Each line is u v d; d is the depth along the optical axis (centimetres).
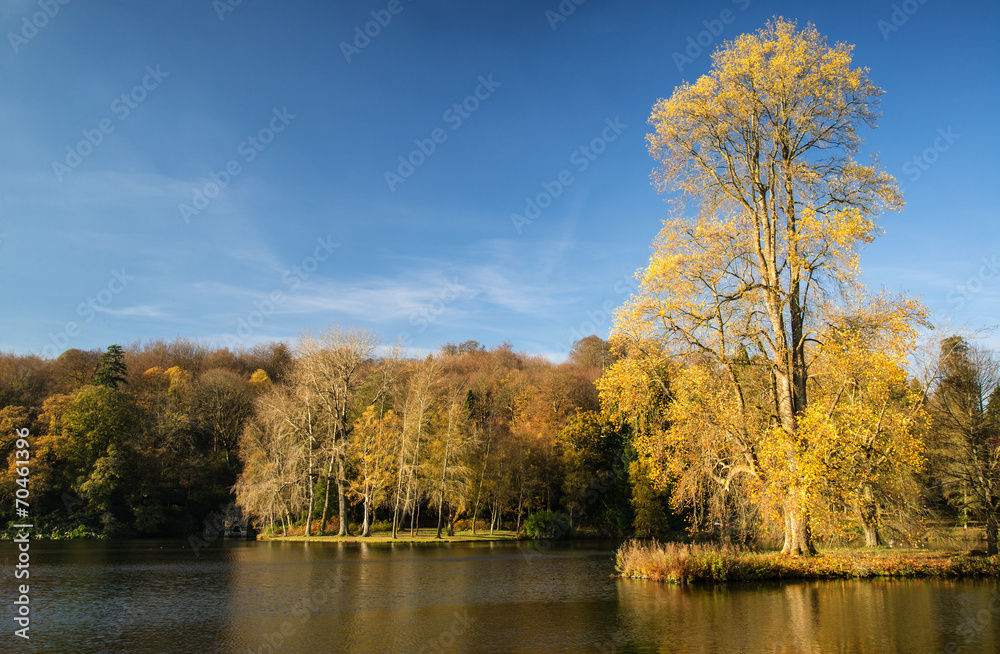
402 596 2266
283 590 2428
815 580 2395
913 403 2616
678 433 2566
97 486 5700
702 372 2584
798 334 2566
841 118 2502
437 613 1919
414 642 1534
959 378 3262
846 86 2417
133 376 8075
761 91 2523
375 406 6178
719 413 2514
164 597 2255
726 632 1587
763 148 2634
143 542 5300
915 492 2778
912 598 2017
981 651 1385
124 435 6106
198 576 2862
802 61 2431
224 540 5506
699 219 2667
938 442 3303
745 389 2728
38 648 1492
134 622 1800
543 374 8619
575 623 1739
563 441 6419
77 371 7469
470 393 7544
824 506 2277
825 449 2212
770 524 2725
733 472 2584
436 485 5588
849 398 2567
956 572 2439
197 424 7144
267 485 5419
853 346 2305
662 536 5550
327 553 4181
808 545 2573
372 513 6425
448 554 4153
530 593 2316
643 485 5516
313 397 5694
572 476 6222
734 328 2627
